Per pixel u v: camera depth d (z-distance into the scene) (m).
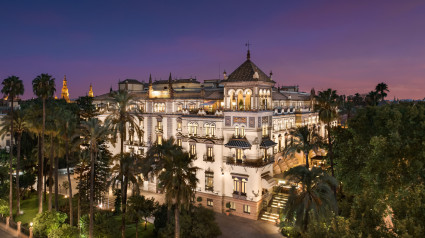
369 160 30.62
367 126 34.66
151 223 42.28
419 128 28.94
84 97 67.50
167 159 28.92
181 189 27.91
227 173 45.47
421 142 28.59
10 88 43.00
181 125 53.81
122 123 36.88
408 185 28.22
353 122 36.09
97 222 34.34
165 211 36.84
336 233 16.59
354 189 34.19
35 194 55.09
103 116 67.38
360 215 17.48
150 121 58.22
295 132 48.97
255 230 39.19
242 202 43.88
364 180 33.59
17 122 45.62
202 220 32.00
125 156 37.53
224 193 45.94
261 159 43.53
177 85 71.88
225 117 45.75
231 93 46.78
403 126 30.09
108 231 33.66
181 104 56.75
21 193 52.28
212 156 46.78
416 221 15.20
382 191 28.86
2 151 61.00
